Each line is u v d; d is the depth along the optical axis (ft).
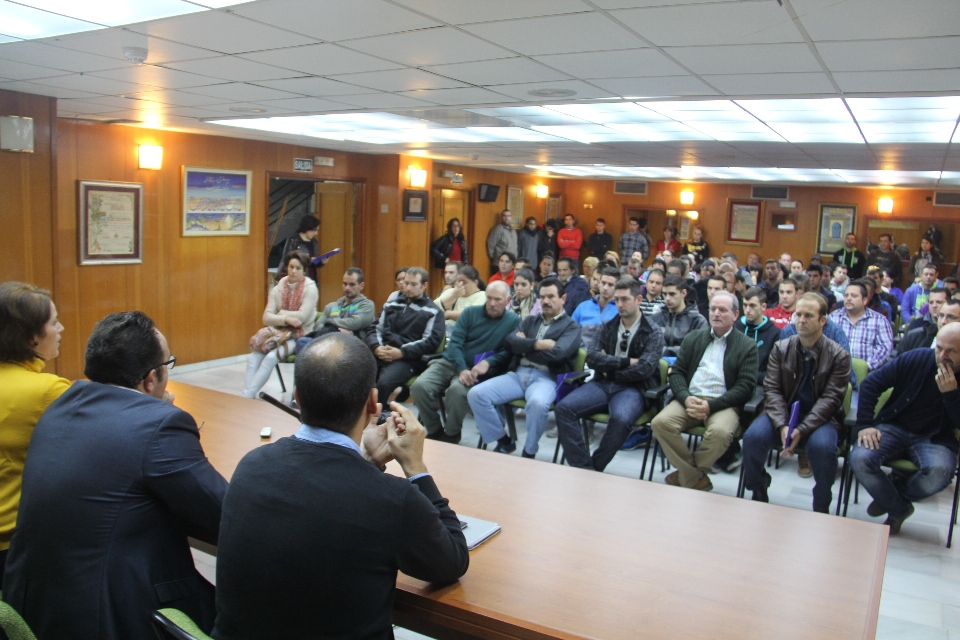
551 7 8.90
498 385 15.29
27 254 17.31
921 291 25.94
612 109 17.04
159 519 5.72
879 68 11.33
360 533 4.61
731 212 44.57
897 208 40.57
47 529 5.47
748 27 9.41
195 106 18.37
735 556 6.16
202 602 5.80
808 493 14.49
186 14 10.00
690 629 5.00
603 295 19.15
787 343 13.12
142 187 22.90
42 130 17.22
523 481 7.82
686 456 13.52
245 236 26.61
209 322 25.52
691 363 14.23
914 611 10.25
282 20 10.05
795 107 15.57
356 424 5.10
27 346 6.93
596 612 5.18
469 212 38.88
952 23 8.78
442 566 5.08
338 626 4.58
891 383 12.46
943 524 13.43
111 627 5.32
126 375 6.13
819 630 5.04
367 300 18.99
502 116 19.04
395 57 12.10
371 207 32.63
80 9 10.01
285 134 24.57
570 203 48.26
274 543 4.58
